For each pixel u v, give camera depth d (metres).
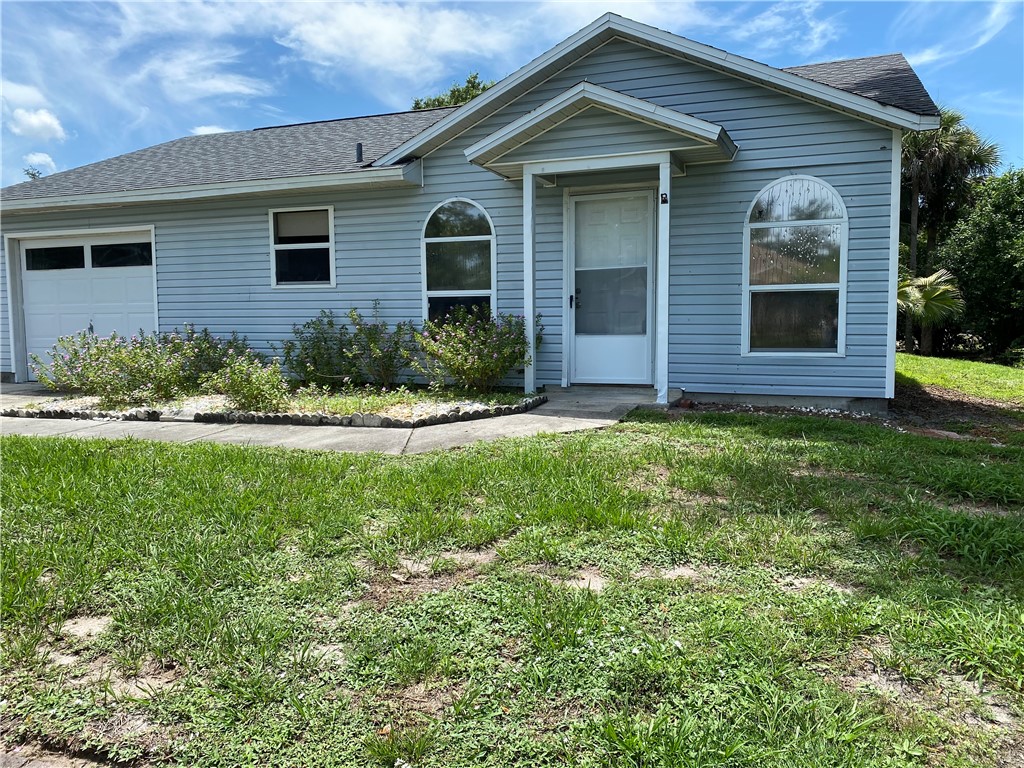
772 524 3.45
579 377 8.68
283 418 6.94
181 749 1.95
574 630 2.42
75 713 2.12
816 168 7.36
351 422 6.74
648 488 4.11
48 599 2.79
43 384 10.08
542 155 7.42
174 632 2.53
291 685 2.20
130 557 3.21
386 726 2.00
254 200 9.80
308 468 4.69
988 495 3.94
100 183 10.89
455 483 4.20
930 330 17.94
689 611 2.57
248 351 9.32
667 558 3.09
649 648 2.32
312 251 9.66
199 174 10.48
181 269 10.26
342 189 9.29
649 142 7.01
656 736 1.88
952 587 2.73
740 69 7.32
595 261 8.52
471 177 8.80
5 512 3.89
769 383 7.74
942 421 7.15
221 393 8.62
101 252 10.73
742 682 2.12
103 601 2.82
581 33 7.84
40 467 4.84
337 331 9.53
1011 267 15.98
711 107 7.69
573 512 3.60
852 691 2.09
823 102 7.18
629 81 8.02
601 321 8.56
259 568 3.06
